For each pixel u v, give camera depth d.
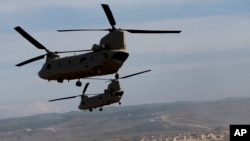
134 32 99.38
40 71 113.81
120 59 102.50
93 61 102.94
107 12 92.88
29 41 107.94
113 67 102.69
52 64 110.62
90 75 107.44
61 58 109.88
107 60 100.94
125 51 101.94
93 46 102.56
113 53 100.50
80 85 110.12
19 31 103.44
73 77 109.25
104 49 101.94
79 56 106.19
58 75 109.62
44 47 111.00
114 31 101.88
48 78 111.75
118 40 101.69
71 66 106.81
